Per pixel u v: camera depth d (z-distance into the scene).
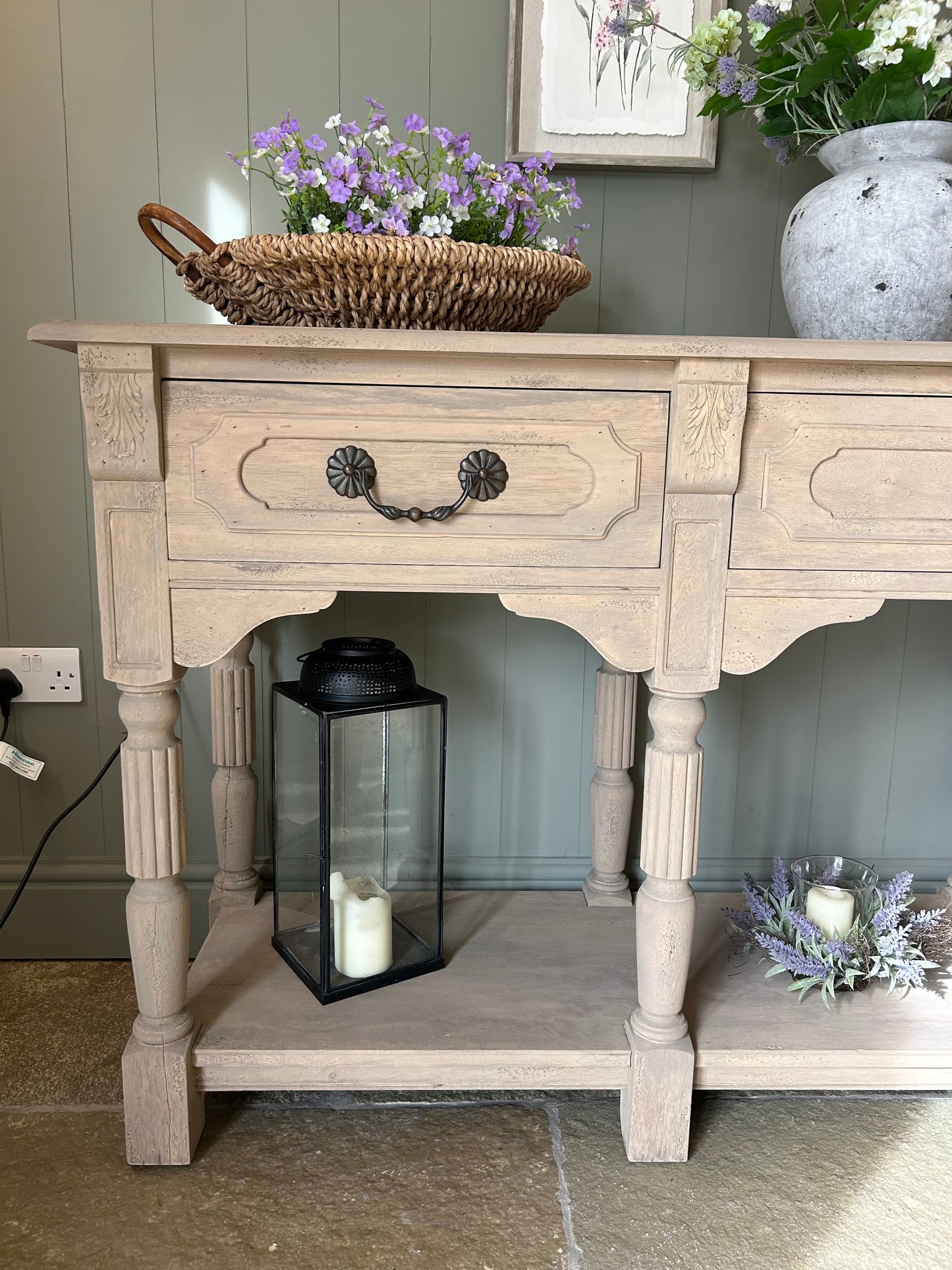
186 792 1.39
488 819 1.44
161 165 1.24
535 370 0.87
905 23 0.91
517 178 1.00
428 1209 0.92
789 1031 1.03
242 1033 0.99
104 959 1.39
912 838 1.49
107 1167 0.96
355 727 1.08
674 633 0.92
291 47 1.23
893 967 1.13
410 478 0.88
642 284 1.32
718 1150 1.01
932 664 1.44
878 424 0.89
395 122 1.26
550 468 0.89
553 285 0.94
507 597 0.91
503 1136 1.03
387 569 0.90
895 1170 0.99
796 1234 0.90
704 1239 0.89
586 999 1.08
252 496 0.87
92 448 0.84
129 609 0.88
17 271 1.25
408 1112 1.07
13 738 1.35
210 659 0.90
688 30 1.24
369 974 1.10
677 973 0.96
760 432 0.89
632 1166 0.98
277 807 1.16
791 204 1.31
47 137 1.23
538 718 1.42
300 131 1.25
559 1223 0.90
